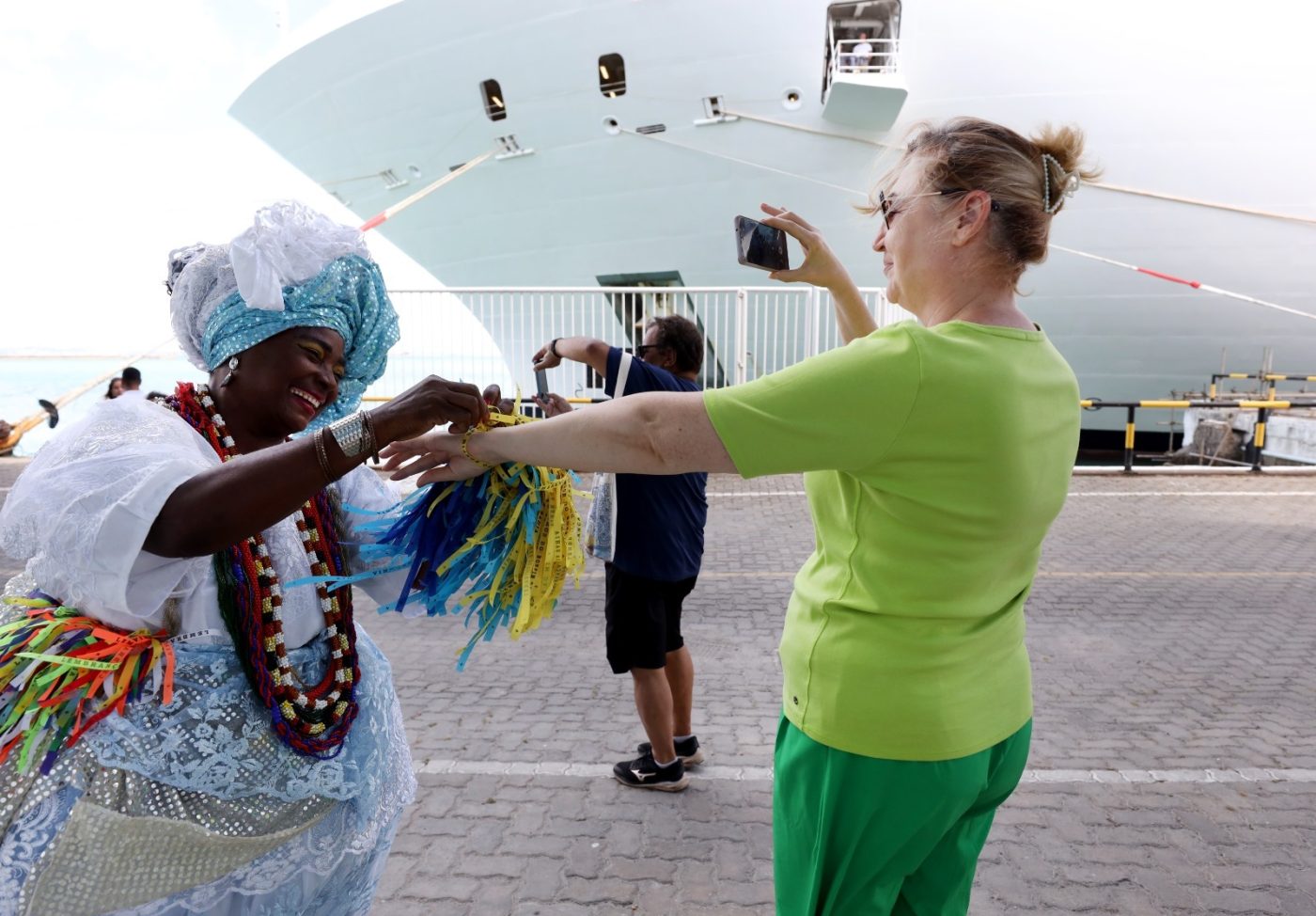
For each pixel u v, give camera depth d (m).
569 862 2.67
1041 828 2.88
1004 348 1.24
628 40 10.24
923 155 1.34
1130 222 10.74
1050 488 1.32
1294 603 5.48
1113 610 5.34
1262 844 2.79
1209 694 4.03
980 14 9.72
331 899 1.36
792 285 10.67
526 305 11.01
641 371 2.80
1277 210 10.25
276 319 1.18
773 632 4.95
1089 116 10.12
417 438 1.31
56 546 1.00
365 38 11.43
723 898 2.50
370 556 1.50
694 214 11.12
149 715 1.11
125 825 1.07
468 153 11.83
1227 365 11.63
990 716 1.36
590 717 3.77
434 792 3.09
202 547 1.02
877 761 1.31
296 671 1.26
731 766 3.30
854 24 9.55
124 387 8.91
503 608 1.55
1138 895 2.52
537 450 1.25
